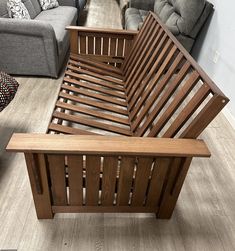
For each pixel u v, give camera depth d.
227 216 1.45
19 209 1.38
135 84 1.84
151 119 1.38
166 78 1.40
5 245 1.22
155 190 1.23
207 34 2.68
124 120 1.71
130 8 3.75
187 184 1.62
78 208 1.30
